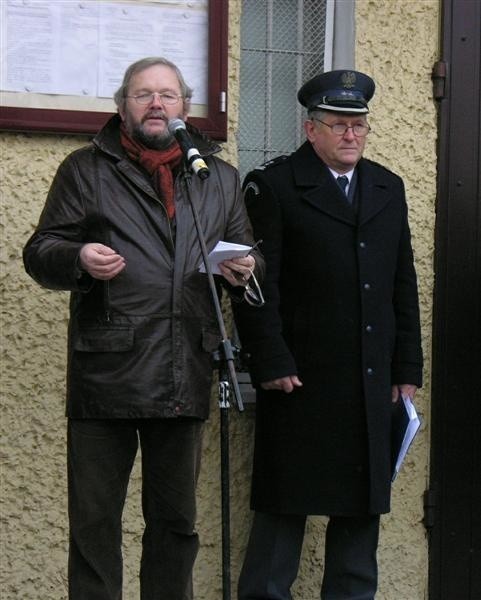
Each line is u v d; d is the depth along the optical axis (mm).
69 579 5059
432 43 6340
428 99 6324
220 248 4727
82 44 5848
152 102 4887
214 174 5098
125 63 5906
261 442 5660
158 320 4820
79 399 4840
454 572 6375
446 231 6348
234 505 6059
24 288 5766
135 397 4770
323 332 5520
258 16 6395
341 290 5527
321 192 5578
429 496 6309
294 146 6453
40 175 5809
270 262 5539
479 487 6391
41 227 4926
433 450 6332
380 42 6262
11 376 5754
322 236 5539
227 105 6059
